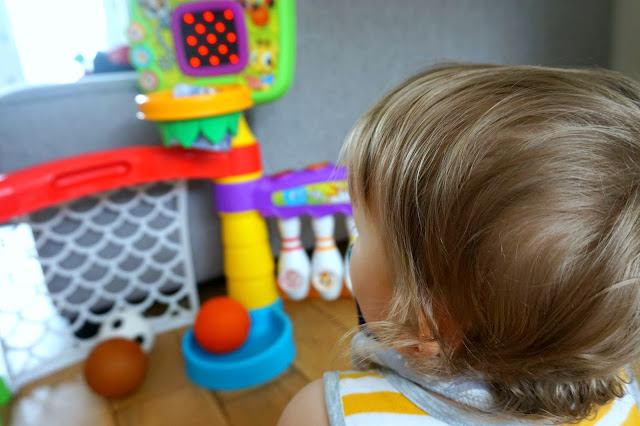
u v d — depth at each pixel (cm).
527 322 29
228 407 86
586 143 28
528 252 28
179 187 105
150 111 85
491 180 28
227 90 91
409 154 32
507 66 36
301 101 124
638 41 171
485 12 143
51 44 134
